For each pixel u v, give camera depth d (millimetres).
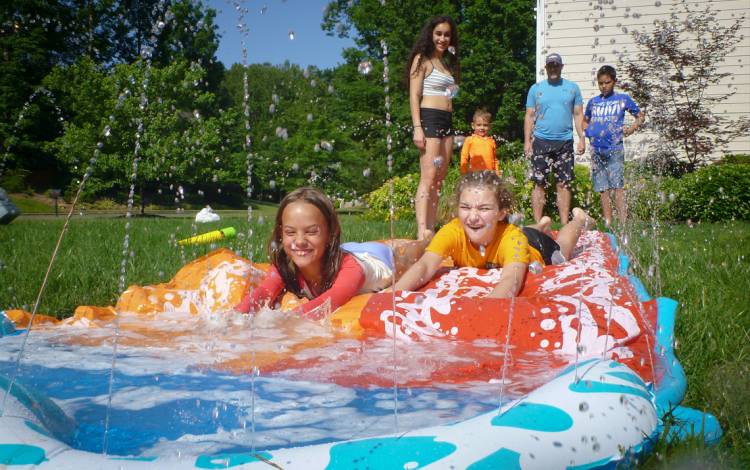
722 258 3984
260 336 2172
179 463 968
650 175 7621
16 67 17672
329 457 977
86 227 7312
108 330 2307
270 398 1482
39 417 1184
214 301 2717
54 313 2928
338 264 2615
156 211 23547
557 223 8258
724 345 2092
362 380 1634
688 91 11242
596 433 1164
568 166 6160
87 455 1000
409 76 4543
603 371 1413
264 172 17625
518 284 2619
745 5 11375
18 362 1763
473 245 2953
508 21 22625
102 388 1560
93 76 17281
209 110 19625
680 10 11422
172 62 17562
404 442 1024
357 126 20844
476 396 1491
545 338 1967
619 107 6352
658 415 1407
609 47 11703
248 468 951
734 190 8586
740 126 11406
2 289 3270
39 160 21484
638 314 2047
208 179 20578
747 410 1510
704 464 1243
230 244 5273
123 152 18125
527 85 22719
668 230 6137
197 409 1398
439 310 2182
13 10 17500
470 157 5848
